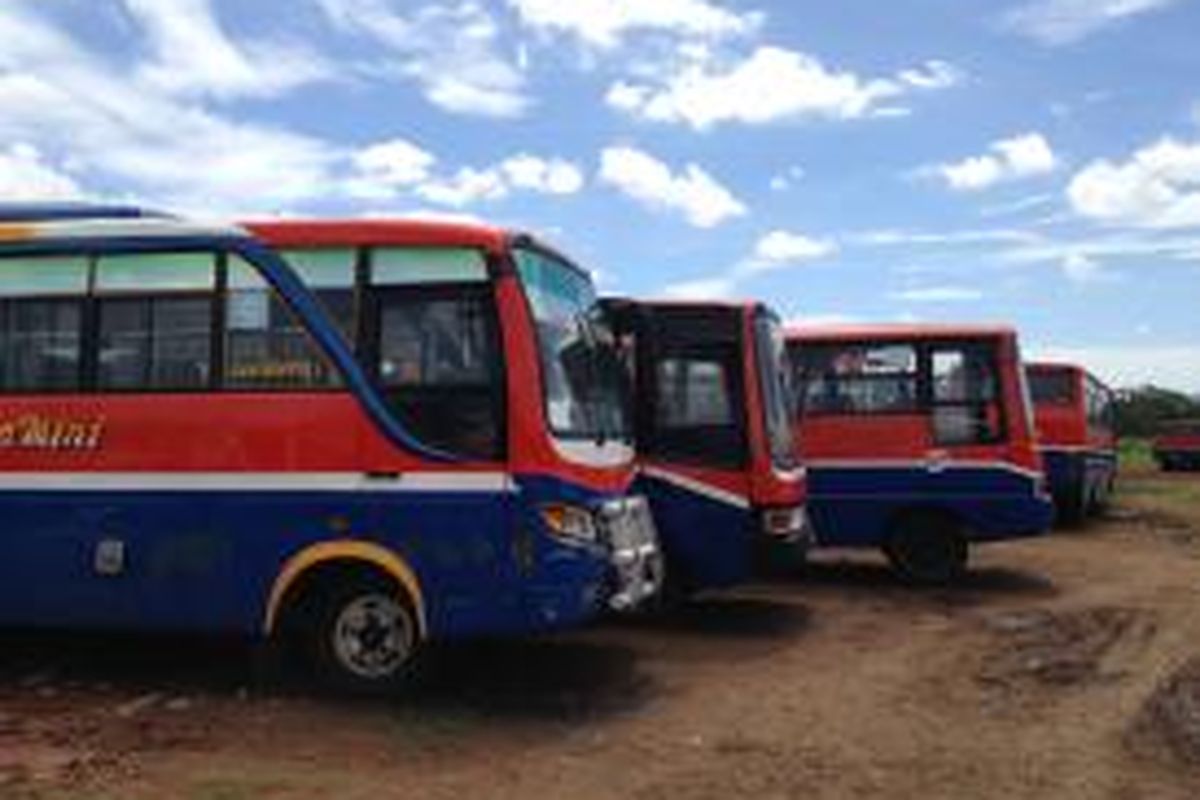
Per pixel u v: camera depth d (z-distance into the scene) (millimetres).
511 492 12102
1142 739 11469
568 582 12055
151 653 14539
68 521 12945
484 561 12133
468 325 12336
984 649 15555
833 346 20984
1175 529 30656
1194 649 15492
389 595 12484
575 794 9875
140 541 12789
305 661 13141
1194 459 56344
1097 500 33219
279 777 10203
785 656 15062
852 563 23469
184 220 12961
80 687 13094
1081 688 13445
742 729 11758
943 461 20594
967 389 20578
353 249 12570
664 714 12266
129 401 12875
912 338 20719
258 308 12688
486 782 10148
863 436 20844
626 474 13586
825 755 10969
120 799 9594
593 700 12766
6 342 13203
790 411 17375
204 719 11875
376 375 12445
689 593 16719
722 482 16500
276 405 12578
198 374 12773
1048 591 20422
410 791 9906
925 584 20672
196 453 12711
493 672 13914
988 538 20453
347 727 11641
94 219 13234
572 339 13211
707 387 16578
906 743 11352
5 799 9547
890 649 15539
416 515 12258
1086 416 29906
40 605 13031
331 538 12414
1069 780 10281
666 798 9805
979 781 10266
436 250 12430
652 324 16594
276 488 12531
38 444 13047
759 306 16781
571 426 12656
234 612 12625
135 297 12938
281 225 12742
